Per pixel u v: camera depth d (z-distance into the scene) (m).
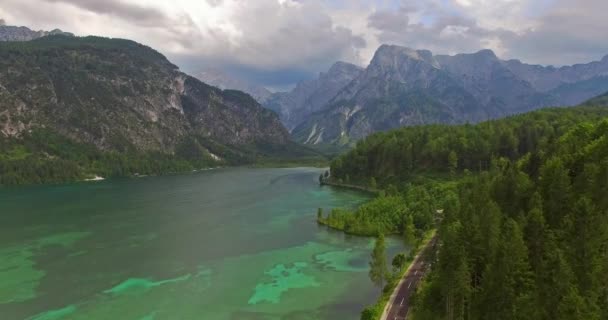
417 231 140.75
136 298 99.31
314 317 89.25
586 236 64.44
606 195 77.00
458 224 83.06
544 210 80.25
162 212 198.50
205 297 99.69
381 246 97.81
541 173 91.19
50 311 93.19
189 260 125.94
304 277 111.69
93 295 101.19
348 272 115.12
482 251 73.56
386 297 88.69
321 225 168.12
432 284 79.69
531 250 70.81
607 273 63.12
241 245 141.38
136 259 127.00
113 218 185.00
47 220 181.00
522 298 61.25
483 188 103.69
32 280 110.50
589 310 56.31
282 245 140.88
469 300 69.50
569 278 56.94
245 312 91.81
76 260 126.31
